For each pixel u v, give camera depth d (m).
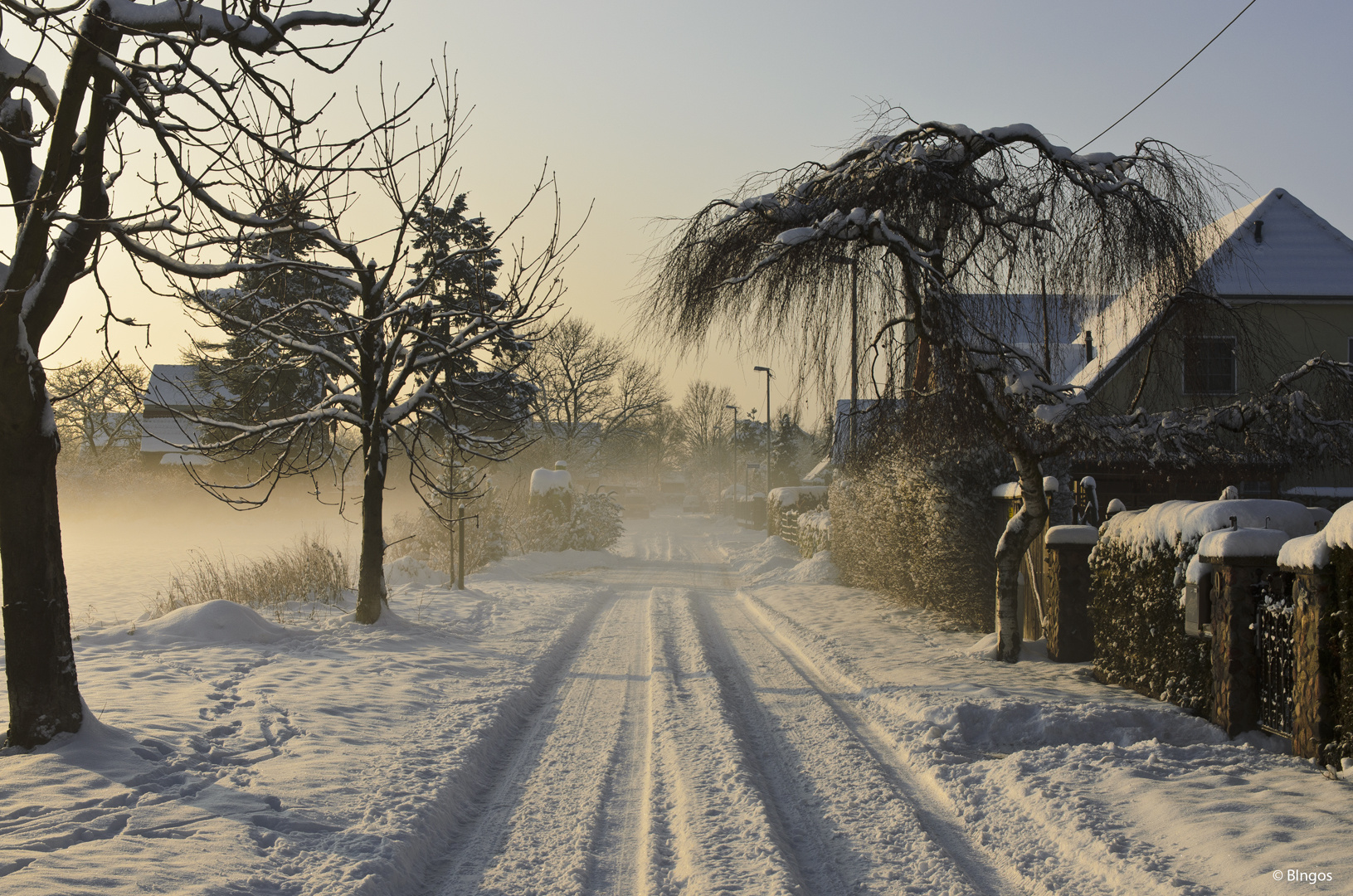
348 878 4.01
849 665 9.83
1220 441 10.68
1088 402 9.11
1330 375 10.67
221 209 6.11
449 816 5.17
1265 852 4.22
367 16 6.05
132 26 5.56
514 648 10.86
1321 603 5.63
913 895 4.13
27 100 6.35
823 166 9.15
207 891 3.83
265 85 5.71
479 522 21.84
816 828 5.01
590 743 6.91
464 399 13.23
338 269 7.39
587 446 59.22
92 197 6.10
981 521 12.59
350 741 6.43
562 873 4.39
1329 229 20.64
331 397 12.06
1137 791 5.27
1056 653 10.07
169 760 5.82
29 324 5.87
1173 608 7.40
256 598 13.65
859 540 18.05
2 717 6.81
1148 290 9.15
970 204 8.62
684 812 5.09
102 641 10.27
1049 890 4.16
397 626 11.80
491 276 13.47
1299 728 5.88
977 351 8.59
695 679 9.21
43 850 4.23
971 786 5.73
